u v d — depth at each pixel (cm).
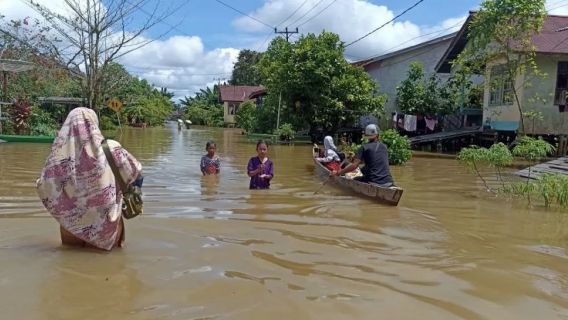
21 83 2409
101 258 392
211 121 6041
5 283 333
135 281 345
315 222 568
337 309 311
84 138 403
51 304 302
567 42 1703
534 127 1717
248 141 2431
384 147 800
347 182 831
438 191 877
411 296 340
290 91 2420
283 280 361
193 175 989
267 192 788
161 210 610
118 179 414
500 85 1736
